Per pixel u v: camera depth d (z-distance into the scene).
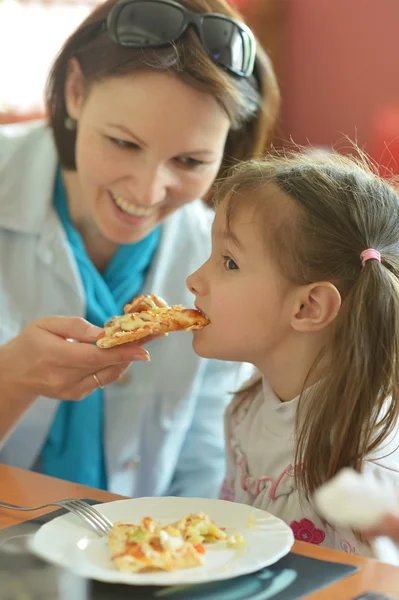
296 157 1.39
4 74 4.22
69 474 1.61
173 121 1.33
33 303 1.60
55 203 1.64
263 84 1.49
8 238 1.61
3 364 1.25
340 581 0.81
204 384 1.71
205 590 0.78
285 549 0.84
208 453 1.73
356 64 4.53
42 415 1.56
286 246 1.16
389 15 4.39
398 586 0.80
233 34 1.37
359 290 1.13
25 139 1.68
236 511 0.94
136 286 1.66
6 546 0.88
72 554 0.83
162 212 1.49
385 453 1.11
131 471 1.66
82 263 1.62
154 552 0.80
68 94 1.51
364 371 1.11
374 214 1.19
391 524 0.68
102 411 1.61
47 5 4.29
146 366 1.62
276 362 1.20
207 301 1.20
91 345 1.19
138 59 1.32
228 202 1.22
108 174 1.41
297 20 4.68
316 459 1.10
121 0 1.36
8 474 1.14
